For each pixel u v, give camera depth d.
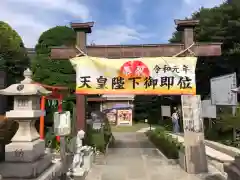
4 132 8.56
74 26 11.62
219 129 15.37
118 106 37.31
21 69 19.78
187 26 11.50
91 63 11.16
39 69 15.93
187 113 9.86
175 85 10.98
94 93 11.09
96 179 8.67
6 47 19.08
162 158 12.19
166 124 27.86
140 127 34.09
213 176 8.88
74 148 10.40
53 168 6.85
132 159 11.96
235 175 5.55
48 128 14.21
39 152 6.58
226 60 21.20
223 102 13.98
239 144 12.94
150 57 11.30
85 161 9.77
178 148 12.02
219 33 20.62
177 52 11.55
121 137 22.58
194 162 9.41
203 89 24.16
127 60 11.16
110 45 11.63
